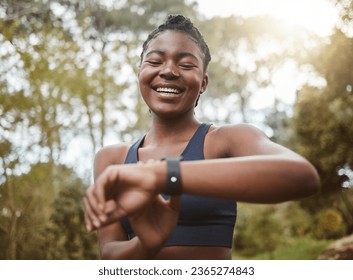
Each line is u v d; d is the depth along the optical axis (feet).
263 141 3.83
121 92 32.12
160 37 4.46
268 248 44.34
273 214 46.50
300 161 2.88
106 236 4.33
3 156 25.79
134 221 3.13
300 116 41.75
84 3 53.47
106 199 2.76
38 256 26.84
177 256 4.07
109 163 4.95
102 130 32.24
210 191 2.76
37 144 26.99
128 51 32.99
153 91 4.44
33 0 37.27
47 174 27.14
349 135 38.19
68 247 28.22
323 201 47.16
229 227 4.25
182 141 4.50
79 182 30.50
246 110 85.35
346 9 33.73
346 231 48.39
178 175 2.75
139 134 36.78
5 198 25.84
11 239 25.57
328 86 38.40
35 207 26.78
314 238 49.11
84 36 31.91
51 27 30.91
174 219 3.15
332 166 39.91
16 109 26.05
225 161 2.81
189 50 4.41
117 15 61.16
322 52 37.76
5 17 31.09
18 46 26.16
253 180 2.75
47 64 27.02
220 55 82.74
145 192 2.71
